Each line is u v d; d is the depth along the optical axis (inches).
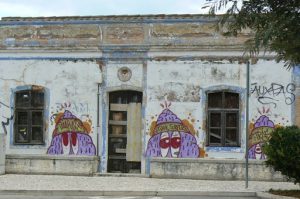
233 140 781.3
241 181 752.3
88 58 811.4
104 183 709.9
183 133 786.2
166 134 790.5
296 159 591.8
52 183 705.0
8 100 827.4
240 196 626.5
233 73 779.4
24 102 827.4
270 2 477.7
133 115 806.5
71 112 813.2
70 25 815.7
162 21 794.8
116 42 804.6
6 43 826.8
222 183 725.9
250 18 484.7
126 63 802.8
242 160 765.3
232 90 778.2
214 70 783.7
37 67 822.5
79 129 810.8
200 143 782.5
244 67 777.6
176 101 789.9
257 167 761.0
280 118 769.6
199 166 773.9
